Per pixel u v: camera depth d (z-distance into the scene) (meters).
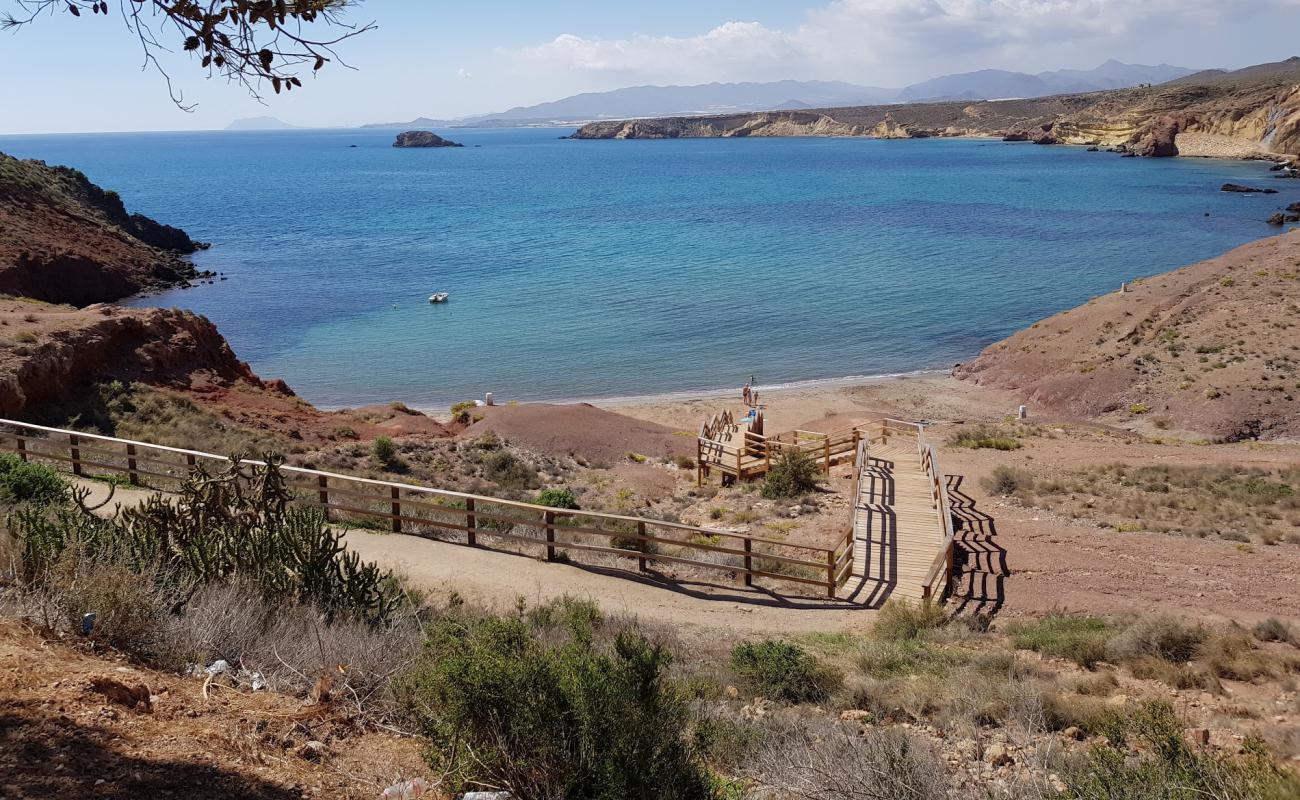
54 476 13.38
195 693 5.51
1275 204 103.75
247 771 4.41
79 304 54.72
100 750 4.25
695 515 20.44
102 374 26.70
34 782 3.76
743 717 7.38
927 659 9.84
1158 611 12.49
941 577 13.84
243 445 23.38
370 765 4.93
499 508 17.94
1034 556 15.63
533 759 4.61
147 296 59.34
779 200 121.88
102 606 6.16
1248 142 184.62
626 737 4.57
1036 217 97.06
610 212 110.62
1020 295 58.78
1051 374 39.78
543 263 72.88
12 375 22.61
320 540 8.52
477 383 41.81
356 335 50.12
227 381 30.62
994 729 7.39
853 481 18.02
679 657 9.41
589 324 52.50
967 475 22.72
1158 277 49.75
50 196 64.00
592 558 14.41
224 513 9.04
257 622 6.86
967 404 38.69
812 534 17.52
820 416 36.28
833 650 10.55
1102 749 5.66
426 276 67.44
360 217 108.19
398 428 30.34
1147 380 36.72
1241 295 42.75
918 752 6.12
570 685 4.74
